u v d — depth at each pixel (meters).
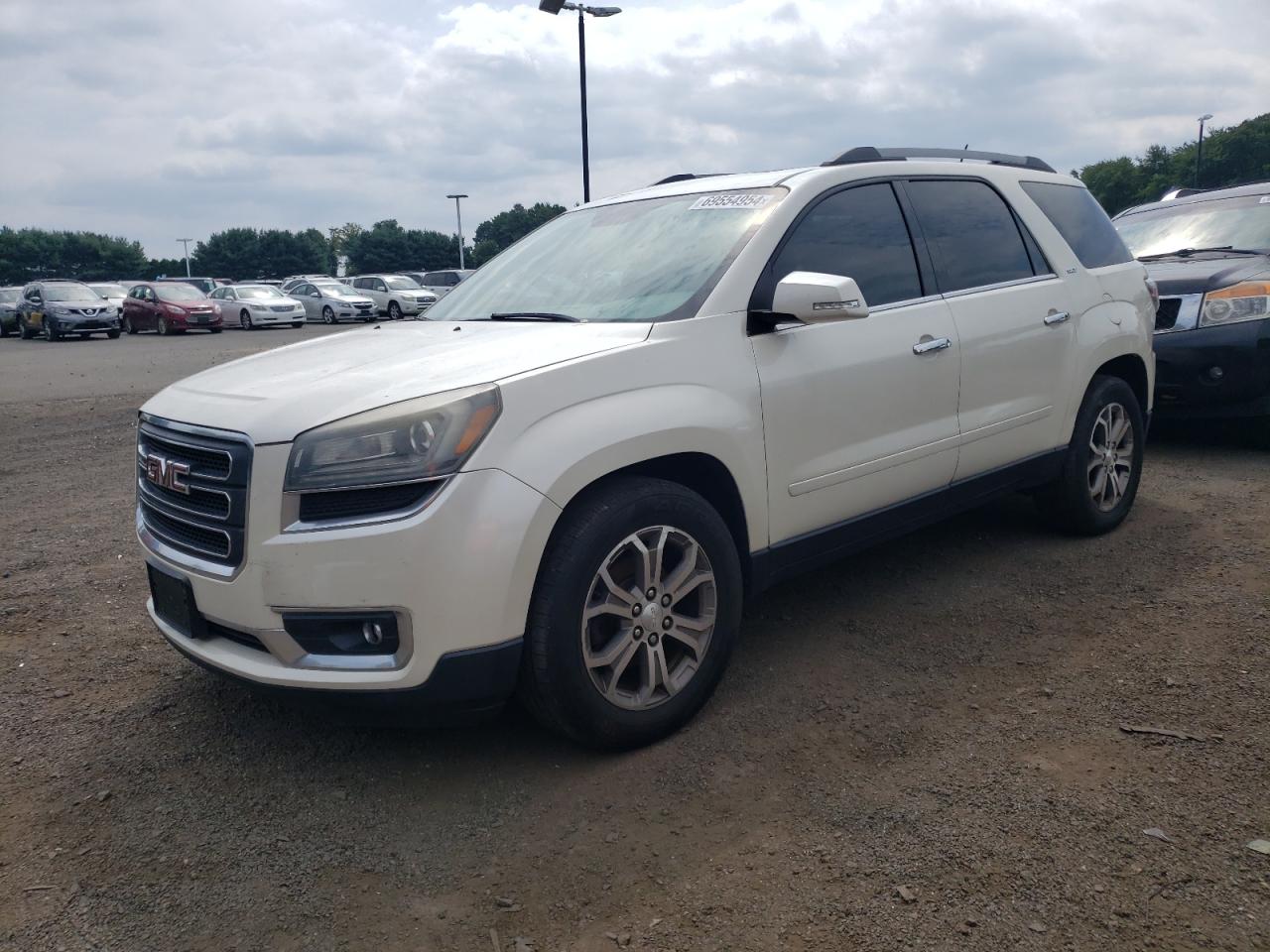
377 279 36.59
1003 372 4.31
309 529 2.72
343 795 2.94
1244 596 4.09
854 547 3.87
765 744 3.12
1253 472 6.18
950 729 3.16
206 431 2.92
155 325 30.62
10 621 4.46
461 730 3.31
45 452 8.94
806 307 3.23
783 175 3.93
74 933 2.38
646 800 2.84
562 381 2.92
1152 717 3.16
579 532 2.88
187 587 2.99
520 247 4.54
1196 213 8.03
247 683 2.88
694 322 3.29
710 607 3.23
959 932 2.24
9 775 3.12
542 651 2.84
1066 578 4.44
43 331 28.94
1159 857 2.47
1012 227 4.61
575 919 2.36
